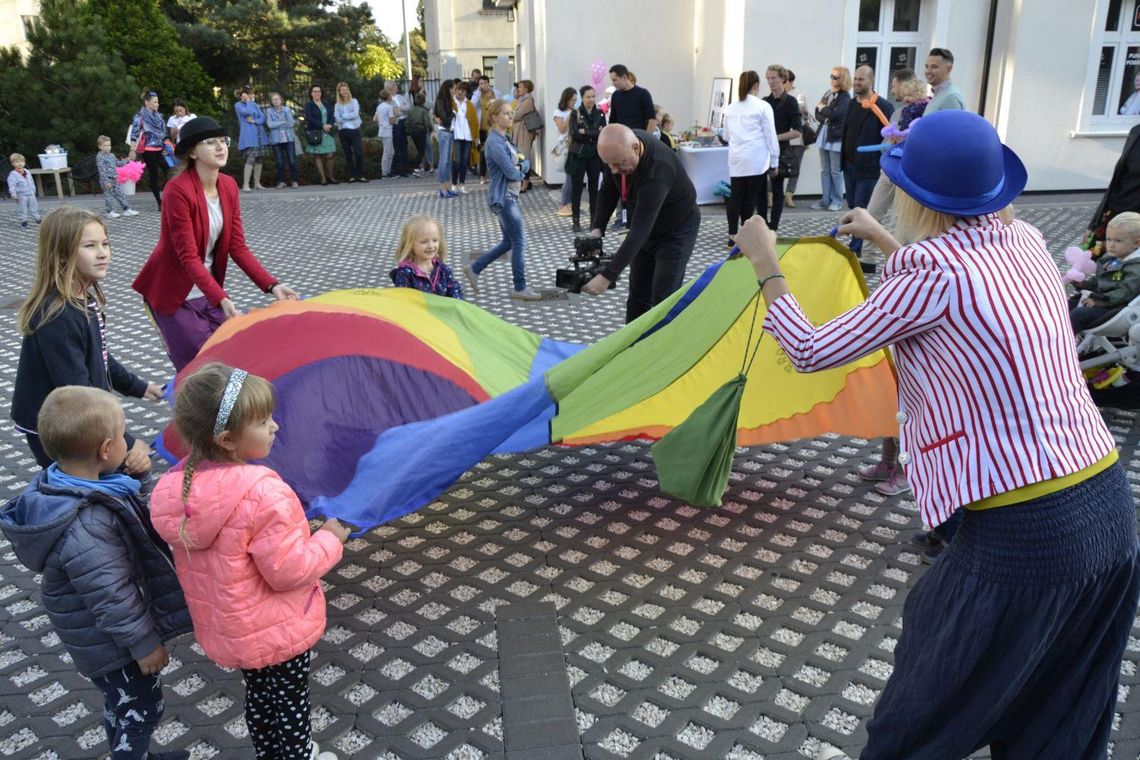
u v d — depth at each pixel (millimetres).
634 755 2936
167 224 4852
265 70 28875
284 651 2525
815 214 13062
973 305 2104
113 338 7707
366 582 3996
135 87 19453
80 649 2537
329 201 16562
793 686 3248
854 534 4316
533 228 12617
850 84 12938
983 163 2152
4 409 6133
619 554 4188
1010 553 2107
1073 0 13680
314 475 3785
